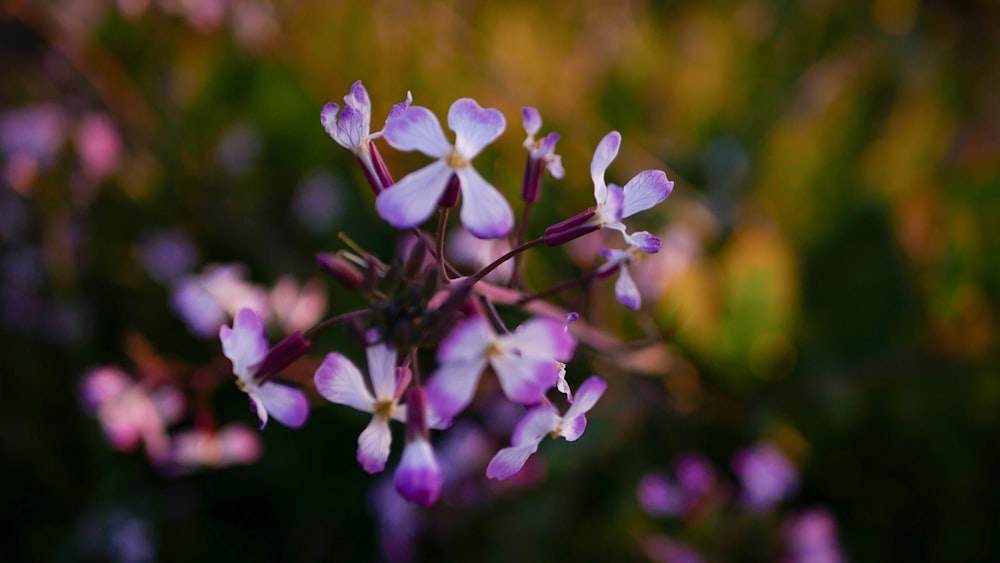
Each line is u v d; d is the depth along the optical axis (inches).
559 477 13.0
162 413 13.5
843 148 16.3
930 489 14.7
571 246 13.7
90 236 16.0
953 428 14.6
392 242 14.8
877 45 18.3
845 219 15.0
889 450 14.9
